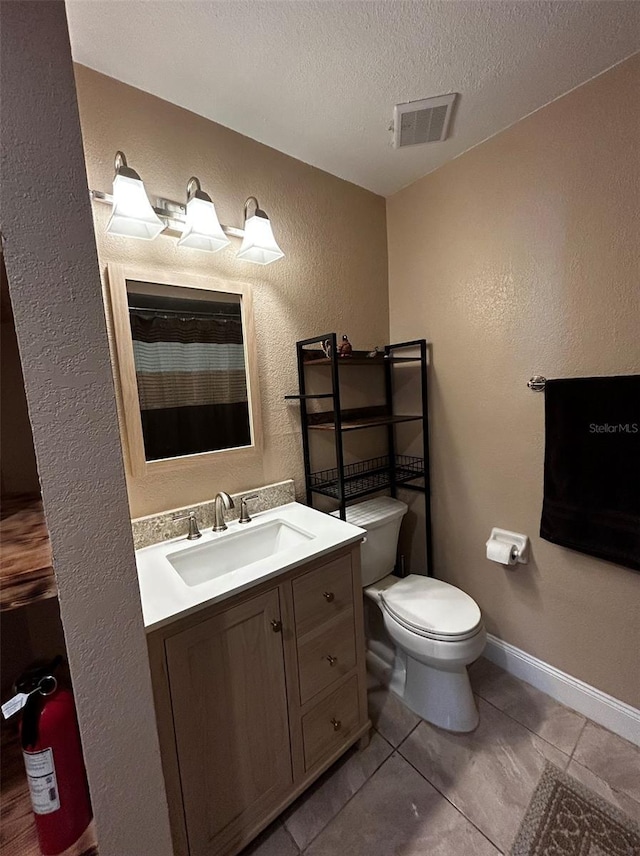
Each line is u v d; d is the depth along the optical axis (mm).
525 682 1724
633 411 1300
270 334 1642
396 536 1884
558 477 1492
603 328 1354
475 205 1664
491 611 1830
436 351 1909
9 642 871
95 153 1199
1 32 523
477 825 1164
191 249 1396
